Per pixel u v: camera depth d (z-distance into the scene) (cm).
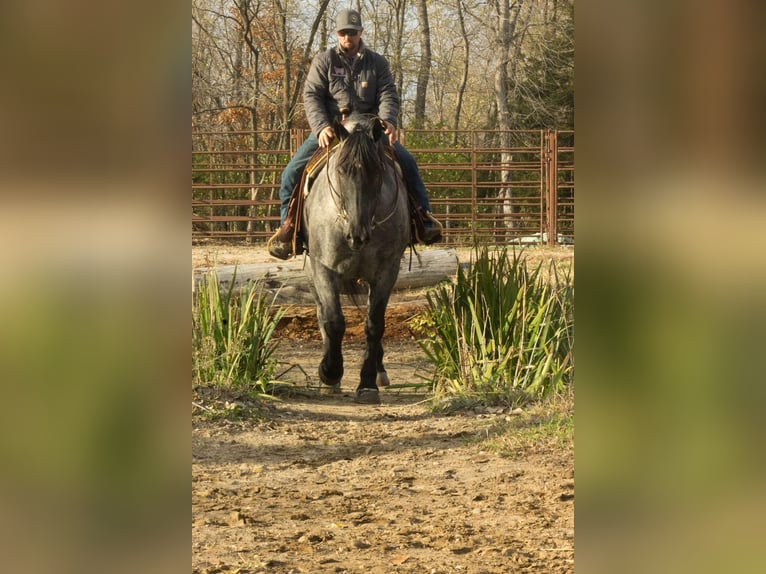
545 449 488
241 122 2798
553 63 2522
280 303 1017
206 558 320
